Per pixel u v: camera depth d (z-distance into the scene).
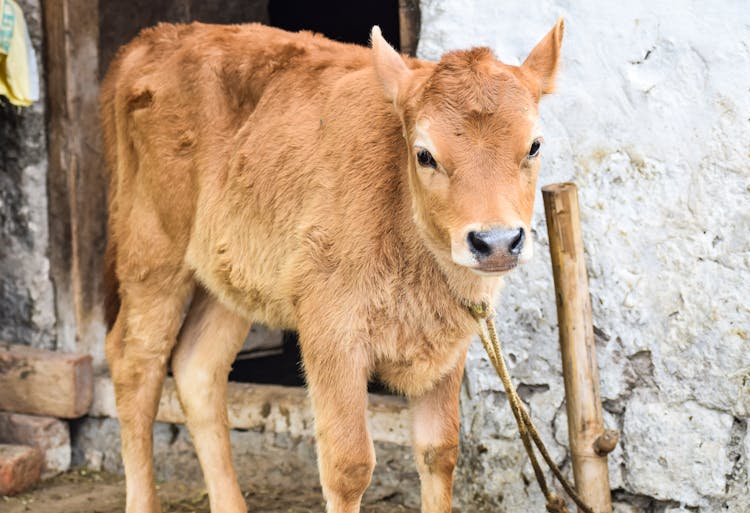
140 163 5.46
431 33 5.76
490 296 4.51
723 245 5.30
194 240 5.30
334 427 4.54
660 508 5.58
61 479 6.66
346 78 4.80
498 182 3.98
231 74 5.15
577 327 4.89
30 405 6.74
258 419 6.41
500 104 4.03
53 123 6.70
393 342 4.54
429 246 4.32
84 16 6.64
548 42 4.30
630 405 5.56
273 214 4.84
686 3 5.30
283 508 6.08
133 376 5.59
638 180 5.45
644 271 5.47
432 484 4.80
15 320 6.92
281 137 4.87
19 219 6.82
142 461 5.62
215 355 5.68
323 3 10.89
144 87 5.38
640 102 5.41
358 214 4.49
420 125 4.10
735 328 5.30
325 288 4.55
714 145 5.28
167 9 7.09
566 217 4.81
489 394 5.86
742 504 5.38
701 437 5.43
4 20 6.14
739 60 5.21
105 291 5.81
